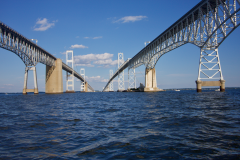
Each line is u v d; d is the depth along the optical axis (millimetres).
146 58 88000
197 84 50688
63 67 118188
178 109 17984
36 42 80125
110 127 10609
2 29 58094
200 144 7125
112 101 34281
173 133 8844
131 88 121312
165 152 6449
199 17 45062
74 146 7273
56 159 6016
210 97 35188
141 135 8672
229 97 33969
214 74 50000
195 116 13336
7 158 6113
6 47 60656
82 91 170750
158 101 29906
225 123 10602
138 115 14859
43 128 10602
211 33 41688
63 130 10039
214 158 5832
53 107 23516
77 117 14578
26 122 12531
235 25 35938
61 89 106188
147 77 92188
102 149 6891
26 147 7219
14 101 38469
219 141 7387
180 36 54812
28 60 78688
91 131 9711
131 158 6023
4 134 9273
